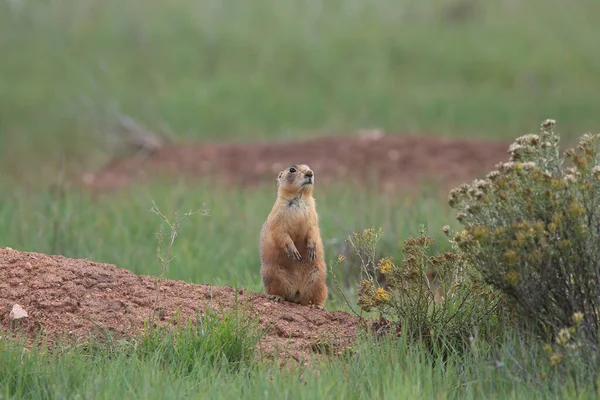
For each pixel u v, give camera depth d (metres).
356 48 57.47
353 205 27.23
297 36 59.47
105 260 21.52
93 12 62.56
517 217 13.70
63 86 52.50
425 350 14.25
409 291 14.80
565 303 13.58
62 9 62.41
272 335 14.85
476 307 14.60
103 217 25.94
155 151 39.56
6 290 15.01
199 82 53.53
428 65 55.41
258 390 12.31
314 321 15.49
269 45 58.09
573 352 12.60
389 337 14.45
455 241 13.97
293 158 35.84
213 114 49.41
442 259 14.70
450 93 51.25
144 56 56.72
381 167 34.16
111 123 44.41
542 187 13.51
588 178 13.67
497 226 13.71
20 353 13.30
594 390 12.33
